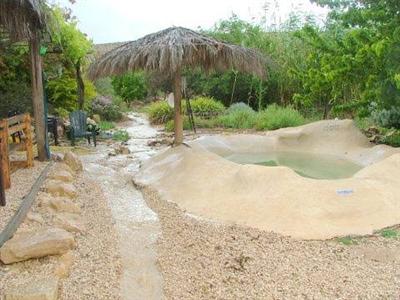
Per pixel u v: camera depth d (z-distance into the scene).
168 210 5.00
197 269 3.57
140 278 3.48
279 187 4.88
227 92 15.77
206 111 13.45
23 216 4.36
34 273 3.32
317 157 7.63
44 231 3.78
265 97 14.88
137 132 12.24
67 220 4.38
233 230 4.26
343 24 8.04
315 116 12.45
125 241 4.18
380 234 4.08
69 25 11.96
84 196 5.57
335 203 4.57
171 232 4.36
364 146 7.88
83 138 10.47
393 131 8.97
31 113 10.57
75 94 12.92
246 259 3.67
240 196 4.98
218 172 5.68
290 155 7.85
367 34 7.52
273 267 3.54
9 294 2.94
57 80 12.44
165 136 11.06
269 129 11.39
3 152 5.25
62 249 3.61
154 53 6.23
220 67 7.04
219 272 3.50
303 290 3.20
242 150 8.16
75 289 3.20
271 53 14.09
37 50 7.07
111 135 10.97
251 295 3.16
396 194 4.76
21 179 5.85
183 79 8.05
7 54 10.64
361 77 7.83
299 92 13.80
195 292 3.25
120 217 4.86
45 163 6.99
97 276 3.43
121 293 3.24
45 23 6.36
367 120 10.34
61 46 10.84
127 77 21.42
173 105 7.69
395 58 6.84
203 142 7.96
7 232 3.82
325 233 4.08
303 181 4.94
